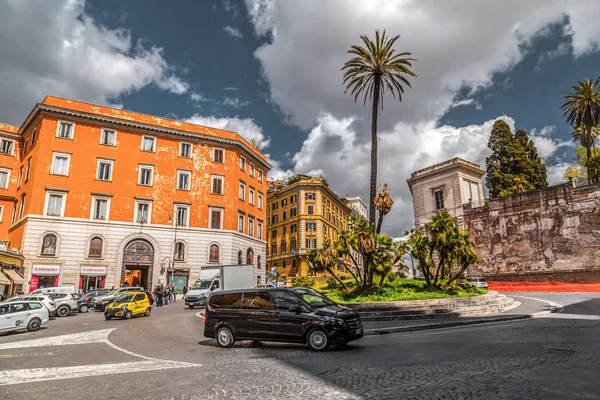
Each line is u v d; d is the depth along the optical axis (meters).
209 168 46.88
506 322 15.53
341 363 8.52
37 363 9.92
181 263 42.69
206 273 32.78
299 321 10.68
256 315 11.44
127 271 48.69
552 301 23.06
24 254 35.28
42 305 18.44
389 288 22.19
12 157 44.12
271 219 78.62
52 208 37.62
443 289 22.17
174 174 44.53
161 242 42.09
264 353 10.48
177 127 46.16
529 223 40.91
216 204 46.25
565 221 38.22
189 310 27.52
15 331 18.03
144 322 20.27
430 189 51.56
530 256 40.38
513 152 51.16
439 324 14.98
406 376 6.95
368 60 29.53
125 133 42.78
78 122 40.38
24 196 39.22
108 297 30.06
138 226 41.19
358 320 10.80
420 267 23.55
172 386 7.01
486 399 5.41
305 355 9.81
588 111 40.91
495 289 37.47
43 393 6.82
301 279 28.02
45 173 37.78
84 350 11.91
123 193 41.25
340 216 86.81
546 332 11.80
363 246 21.59
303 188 71.12
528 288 34.69
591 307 19.00
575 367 7.00
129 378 7.80
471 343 10.42
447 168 49.56
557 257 38.34
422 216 51.91
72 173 39.00
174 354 10.84
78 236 38.06
